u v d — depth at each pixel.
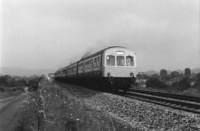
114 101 16.75
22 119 10.77
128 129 9.95
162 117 11.39
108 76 23.34
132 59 24.05
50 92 20.86
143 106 14.04
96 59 25.86
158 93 21.36
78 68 35.84
